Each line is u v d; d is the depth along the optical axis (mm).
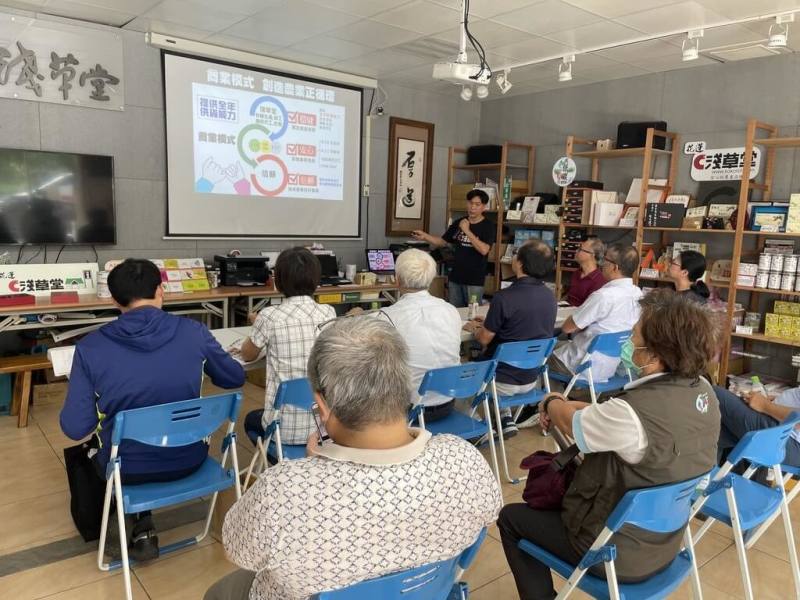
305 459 1005
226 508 2666
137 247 4734
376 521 954
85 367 1910
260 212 5375
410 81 6062
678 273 3686
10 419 3711
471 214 5672
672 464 1467
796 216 4164
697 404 1514
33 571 2227
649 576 1569
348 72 5699
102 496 2330
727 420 2598
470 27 4195
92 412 1936
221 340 2971
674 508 1492
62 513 2650
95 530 2367
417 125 6426
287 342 2316
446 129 6715
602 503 1533
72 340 4195
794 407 2465
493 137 6844
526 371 3148
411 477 987
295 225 5629
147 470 1990
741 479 2211
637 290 3490
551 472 1763
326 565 944
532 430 3840
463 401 4082
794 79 4516
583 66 5184
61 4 3926
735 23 3883
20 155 4051
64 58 4207
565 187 5609
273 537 925
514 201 6316
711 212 4754
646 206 5000
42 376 4164
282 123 5387
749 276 4398
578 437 1562
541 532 1696
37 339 4121
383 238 6379
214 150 5020
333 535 937
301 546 929
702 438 1510
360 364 1004
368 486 959
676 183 5223
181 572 2252
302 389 2240
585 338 3520
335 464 980
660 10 3732
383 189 6293
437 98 6566
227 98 5027
